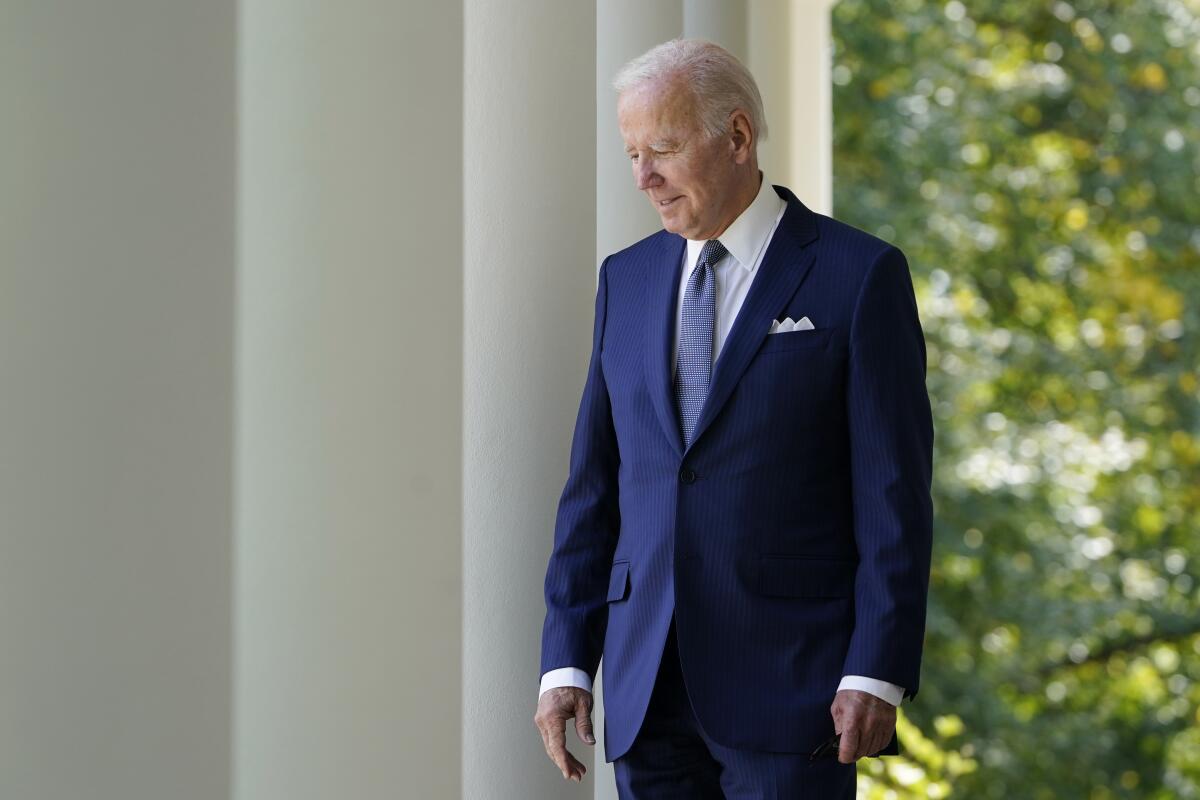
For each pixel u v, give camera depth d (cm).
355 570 732
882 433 603
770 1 970
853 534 620
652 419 636
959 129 2752
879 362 607
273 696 718
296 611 723
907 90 2781
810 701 595
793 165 987
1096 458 2711
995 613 2673
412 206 743
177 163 707
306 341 732
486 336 743
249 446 721
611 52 844
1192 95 2762
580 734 645
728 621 605
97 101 689
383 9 748
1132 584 2684
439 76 748
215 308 715
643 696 617
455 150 745
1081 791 2642
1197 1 2783
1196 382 2711
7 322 667
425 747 731
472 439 737
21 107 673
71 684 672
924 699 2661
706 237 638
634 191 841
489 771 734
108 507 683
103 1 691
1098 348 2728
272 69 735
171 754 693
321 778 721
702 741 638
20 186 671
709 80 622
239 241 723
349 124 743
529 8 762
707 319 636
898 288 620
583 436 680
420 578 734
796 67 1019
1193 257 2733
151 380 696
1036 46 2769
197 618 703
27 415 669
